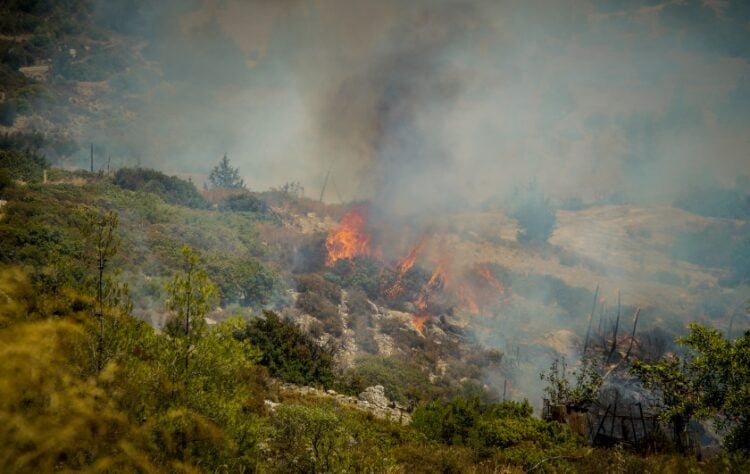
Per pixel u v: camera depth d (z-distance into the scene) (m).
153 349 7.64
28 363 6.42
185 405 7.11
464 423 16.27
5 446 5.89
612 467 11.98
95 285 8.35
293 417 9.83
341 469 9.12
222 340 8.05
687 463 11.88
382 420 16.97
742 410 10.74
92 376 6.84
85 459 6.25
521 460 12.81
